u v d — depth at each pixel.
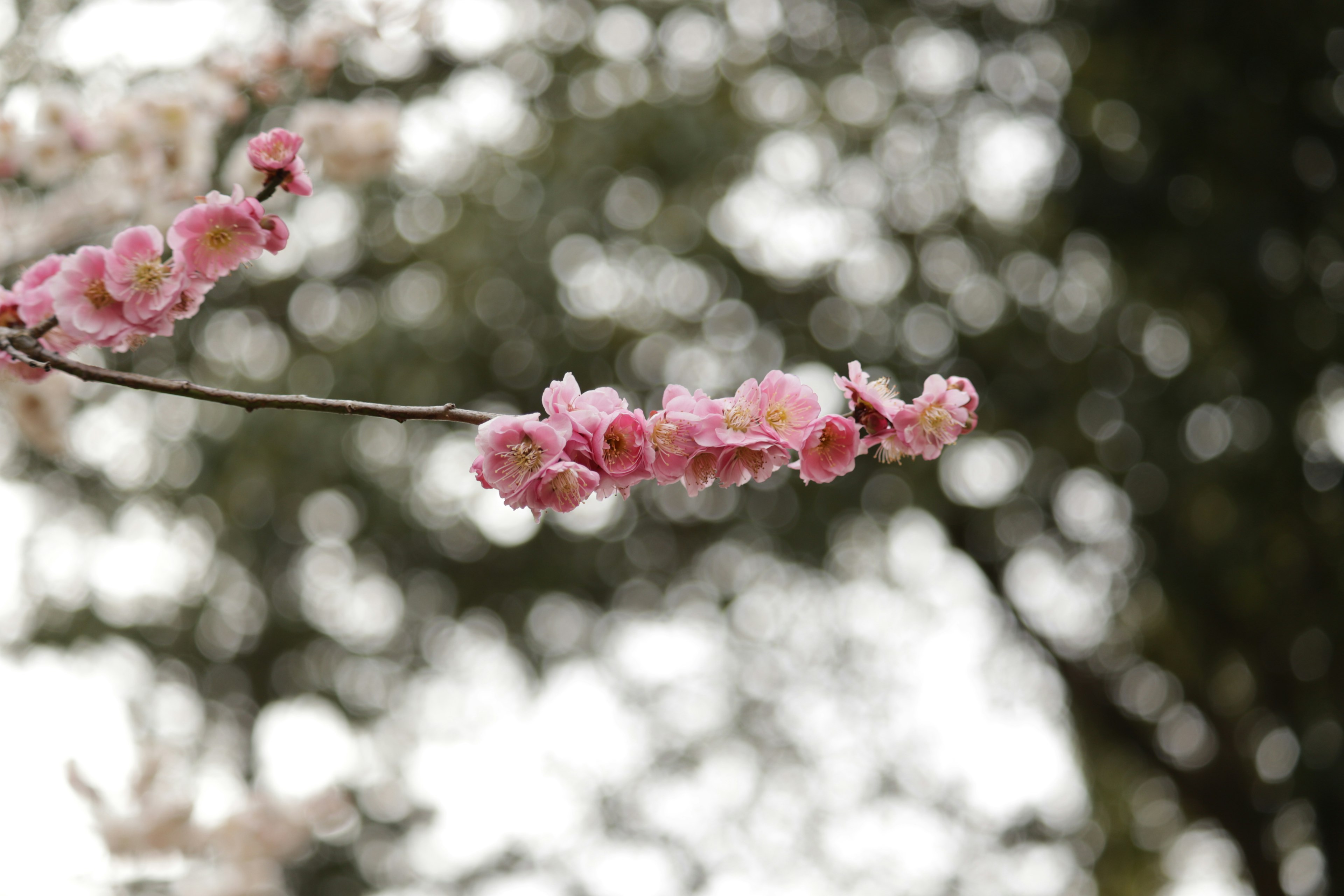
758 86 8.49
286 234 1.91
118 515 9.04
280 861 5.70
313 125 4.15
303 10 5.31
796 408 1.77
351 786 10.07
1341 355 7.12
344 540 9.05
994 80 8.10
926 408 1.81
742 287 8.52
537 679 10.01
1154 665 9.66
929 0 8.25
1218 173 7.15
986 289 8.48
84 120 3.75
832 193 8.50
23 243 3.89
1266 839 9.03
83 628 9.28
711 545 9.71
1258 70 7.03
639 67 8.30
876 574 9.67
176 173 3.85
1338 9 6.83
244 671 10.29
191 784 5.19
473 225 7.82
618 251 8.24
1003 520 9.02
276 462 7.92
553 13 8.12
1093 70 7.52
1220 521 7.97
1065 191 7.48
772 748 10.57
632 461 1.68
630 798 10.63
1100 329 7.99
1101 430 7.98
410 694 10.41
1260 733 9.17
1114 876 11.16
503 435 1.64
